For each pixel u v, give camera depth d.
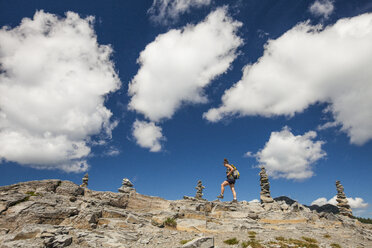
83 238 13.97
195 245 12.45
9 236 13.26
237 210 24.84
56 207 17.95
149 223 19.06
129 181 25.81
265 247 14.62
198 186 35.56
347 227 23.45
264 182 29.38
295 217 24.17
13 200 17.53
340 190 36.62
